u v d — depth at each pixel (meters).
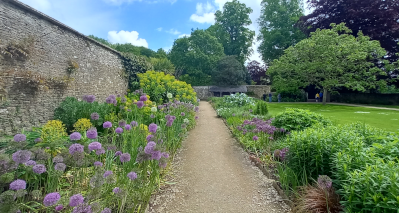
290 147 3.07
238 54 35.06
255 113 9.38
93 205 1.58
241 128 5.64
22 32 5.34
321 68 14.87
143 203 2.42
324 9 19.09
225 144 5.28
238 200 2.71
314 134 2.97
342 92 20.30
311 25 20.02
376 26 16.91
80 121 3.66
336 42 14.50
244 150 4.69
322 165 2.60
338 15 18.38
